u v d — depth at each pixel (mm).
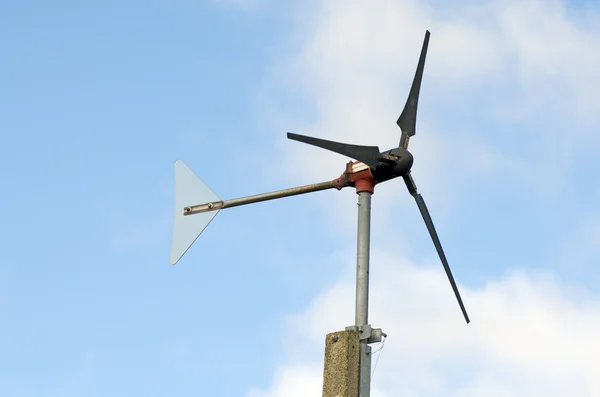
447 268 20750
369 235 18203
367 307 17062
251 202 21078
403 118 21844
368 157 18906
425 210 20422
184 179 22609
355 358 16312
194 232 21672
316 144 19141
